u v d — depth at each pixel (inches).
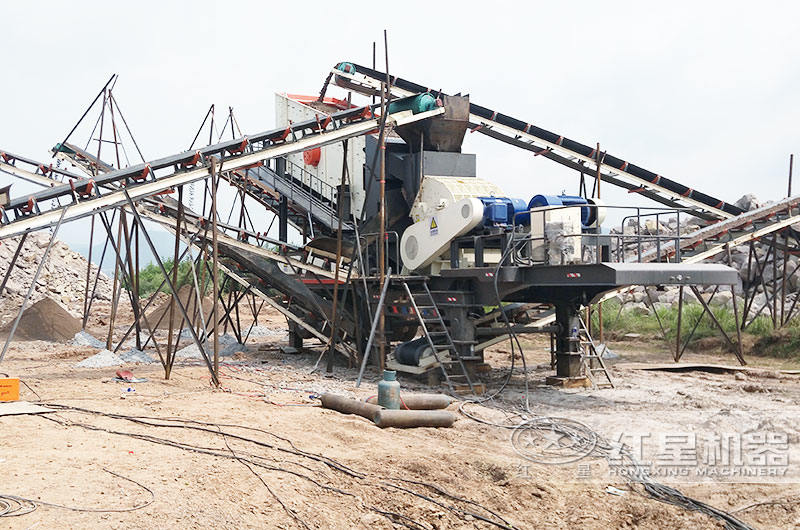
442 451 402.0
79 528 252.8
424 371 653.3
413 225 722.2
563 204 588.1
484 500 333.7
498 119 906.7
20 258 1675.7
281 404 528.1
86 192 603.2
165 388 597.6
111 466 332.2
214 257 623.2
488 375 747.4
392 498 325.7
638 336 1051.9
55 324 1016.9
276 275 803.4
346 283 728.3
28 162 825.5
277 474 341.1
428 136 778.8
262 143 707.4
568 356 663.8
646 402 569.9
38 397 532.7
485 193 710.5
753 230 885.8
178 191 640.4
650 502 332.8
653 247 1029.2
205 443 391.5
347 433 434.0
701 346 951.6
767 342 894.4
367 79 879.7
